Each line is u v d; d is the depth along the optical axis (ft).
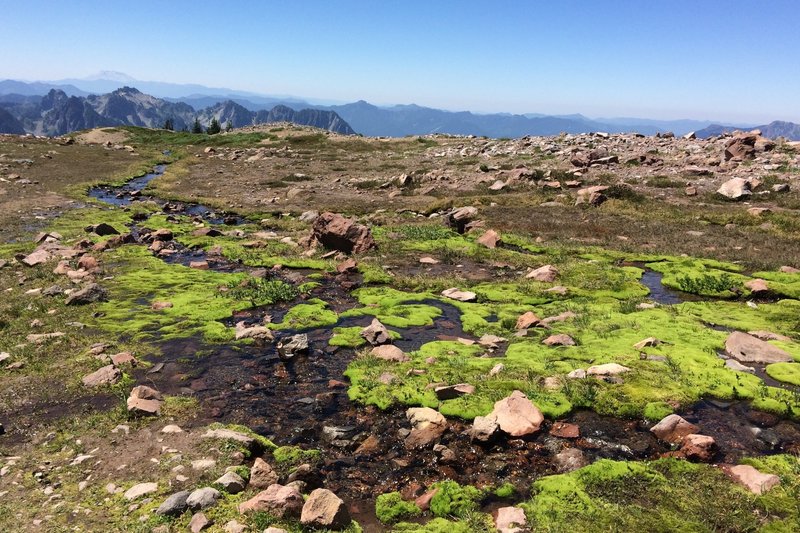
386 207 118.93
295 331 46.60
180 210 116.16
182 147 264.11
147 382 35.70
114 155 210.59
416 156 203.31
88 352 39.73
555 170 136.77
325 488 24.58
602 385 33.27
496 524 21.26
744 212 93.76
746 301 54.24
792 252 71.15
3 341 41.57
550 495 22.91
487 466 26.32
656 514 21.27
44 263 64.95
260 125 374.02
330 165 191.52
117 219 97.81
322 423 30.94
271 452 27.68
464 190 132.16
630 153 157.79
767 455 26.40
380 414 31.91
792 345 39.70
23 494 22.85
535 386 33.50
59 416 30.63
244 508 21.58
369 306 54.03
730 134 175.22
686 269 64.44
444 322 49.14
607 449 27.43
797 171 116.37
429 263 71.97
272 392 34.94
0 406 31.65
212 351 41.52
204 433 28.40
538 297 55.77
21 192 121.19
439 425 29.43
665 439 28.27
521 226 92.17
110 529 20.44
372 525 21.97
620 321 45.88
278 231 97.55
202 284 59.67
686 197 109.81
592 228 89.15
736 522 20.56
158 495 22.70
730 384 33.09
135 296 54.80
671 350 38.52
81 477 24.25
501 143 204.95
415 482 25.14
